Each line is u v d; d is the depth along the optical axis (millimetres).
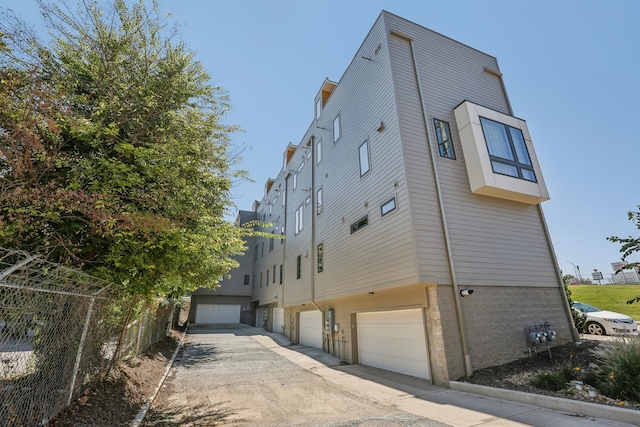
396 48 9141
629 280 24875
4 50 3861
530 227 8938
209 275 8797
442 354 6730
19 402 3152
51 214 3641
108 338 5566
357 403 5602
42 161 4043
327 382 7465
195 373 8625
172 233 4520
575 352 6938
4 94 3318
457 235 7695
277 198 22797
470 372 6660
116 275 4949
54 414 3740
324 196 13242
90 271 4602
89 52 5117
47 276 3422
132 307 6473
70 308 3984
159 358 9977
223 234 6258
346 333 11023
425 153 8234
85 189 4227
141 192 4586
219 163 6699
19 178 3816
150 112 5301
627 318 9445
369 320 10109
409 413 4883
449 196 7984
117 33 5277
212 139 6820
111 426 4125
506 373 6477
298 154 18297
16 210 3553
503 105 10320
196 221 5676
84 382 4680
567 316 8383
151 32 5555
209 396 6160
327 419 4688
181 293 9977
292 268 17188
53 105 3709
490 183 7957
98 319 5008
